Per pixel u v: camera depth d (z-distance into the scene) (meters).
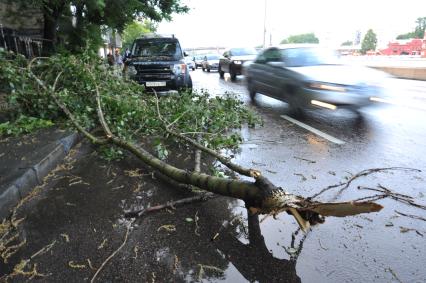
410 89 13.84
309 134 6.80
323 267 2.76
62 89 7.12
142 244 3.08
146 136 6.55
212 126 6.60
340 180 4.43
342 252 2.94
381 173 4.63
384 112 8.78
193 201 3.85
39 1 11.40
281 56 9.34
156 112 6.77
